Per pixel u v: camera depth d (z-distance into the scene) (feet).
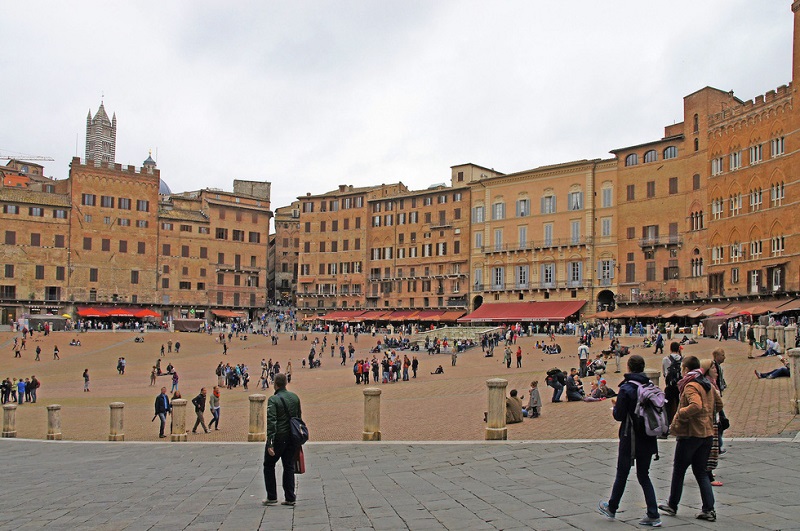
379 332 414.62
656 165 355.77
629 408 42.04
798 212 267.18
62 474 72.59
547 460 64.44
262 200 513.86
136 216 463.42
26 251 427.33
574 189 388.78
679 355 68.59
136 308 458.50
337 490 56.70
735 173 309.42
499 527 42.14
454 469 63.00
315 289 500.74
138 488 61.57
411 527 43.24
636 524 41.73
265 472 51.60
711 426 42.32
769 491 48.11
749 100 301.84
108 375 251.60
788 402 87.92
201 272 482.28
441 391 156.35
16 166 547.49
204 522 46.65
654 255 353.10
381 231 479.00
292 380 217.56
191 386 219.00
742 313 269.03
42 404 176.24
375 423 85.35
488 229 424.46
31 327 393.09
